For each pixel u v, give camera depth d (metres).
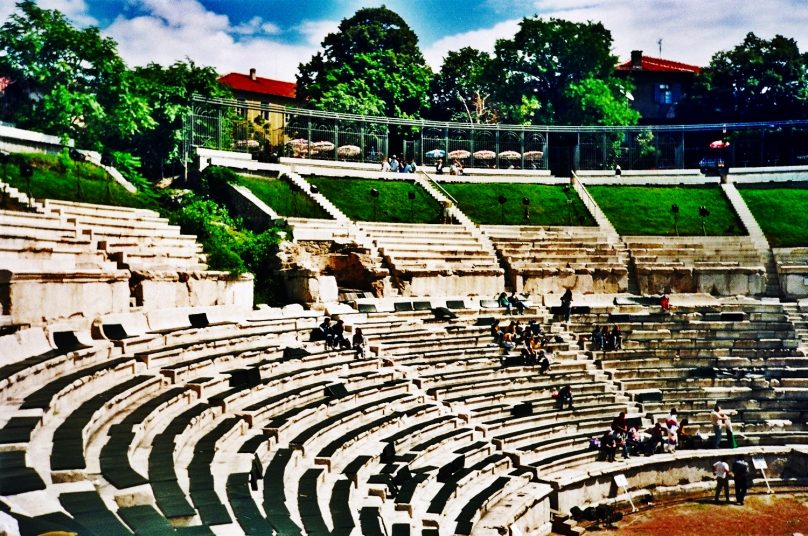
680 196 71.62
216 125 67.00
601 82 88.75
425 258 53.75
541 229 63.25
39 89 51.84
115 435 22.47
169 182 59.44
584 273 58.09
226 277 41.56
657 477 38.50
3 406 22.38
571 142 89.75
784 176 74.44
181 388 28.42
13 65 50.66
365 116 74.25
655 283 59.75
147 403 26.22
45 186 42.84
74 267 33.22
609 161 89.25
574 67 90.62
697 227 66.38
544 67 91.00
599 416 41.34
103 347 29.30
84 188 45.22
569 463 36.84
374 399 35.66
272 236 49.00
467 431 35.53
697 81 95.75
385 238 54.94
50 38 51.56
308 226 53.19
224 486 21.44
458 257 55.16
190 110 61.88
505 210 66.44
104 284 32.69
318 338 40.09
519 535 28.59
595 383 43.94
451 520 27.47
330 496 24.27
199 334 35.66
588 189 72.75
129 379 27.95
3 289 27.69
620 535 33.06
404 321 46.28
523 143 83.94
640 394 43.28
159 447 22.67
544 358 44.22
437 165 75.06
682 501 37.88
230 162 60.06
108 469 19.69
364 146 79.50
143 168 60.38
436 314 48.25
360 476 27.58
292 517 21.25
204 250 44.28
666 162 94.12
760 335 50.53
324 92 84.62
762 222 66.75
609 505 36.06
